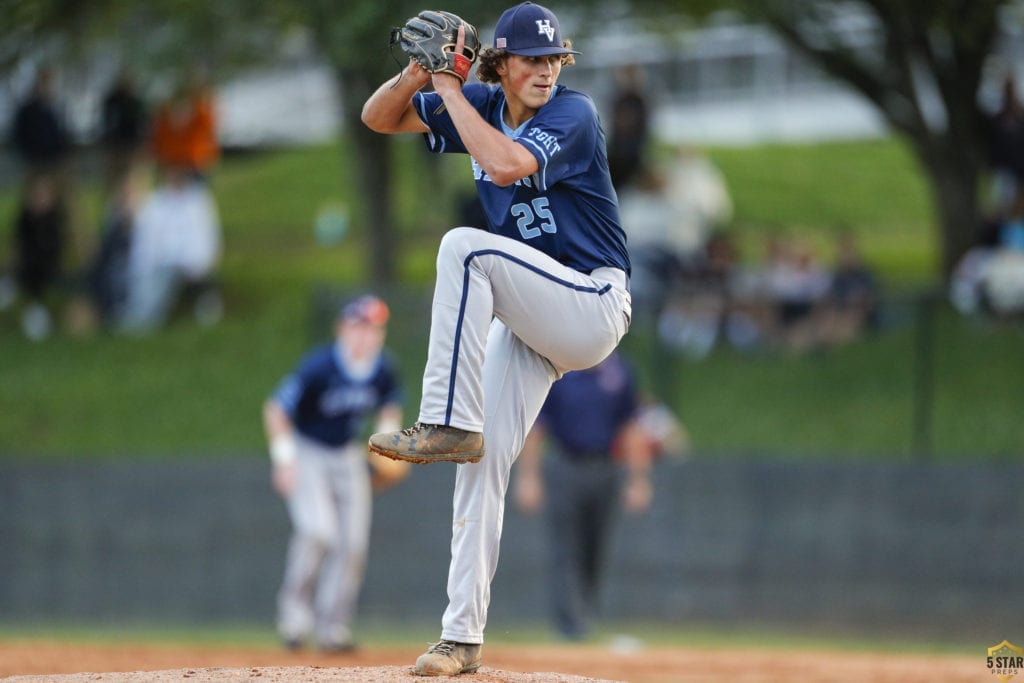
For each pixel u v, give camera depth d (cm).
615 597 4872
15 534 5066
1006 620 4706
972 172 6281
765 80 9644
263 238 7850
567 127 1598
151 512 5031
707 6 6250
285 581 4950
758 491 4866
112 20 6316
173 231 6384
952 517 4781
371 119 1731
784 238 6341
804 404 5244
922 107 6675
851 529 4825
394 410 3634
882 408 5153
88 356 6125
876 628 4762
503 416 1689
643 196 5809
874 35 6350
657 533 4884
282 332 6281
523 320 1641
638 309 5284
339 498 3612
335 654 3447
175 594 4997
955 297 5194
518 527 4812
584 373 3888
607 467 3912
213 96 6681
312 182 8725
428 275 6800
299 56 6650
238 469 5016
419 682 1630
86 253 6862
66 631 4691
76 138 6744
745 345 5459
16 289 6656
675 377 5147
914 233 7831
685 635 4700
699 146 9338
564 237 1666
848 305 5338
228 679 1662
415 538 4919
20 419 5647
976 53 6041
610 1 6028
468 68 1620
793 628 4797
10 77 6575
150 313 6412
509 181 1572
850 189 8656
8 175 7638
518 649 3447
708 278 5588
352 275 6962
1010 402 5069
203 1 5947
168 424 5603
